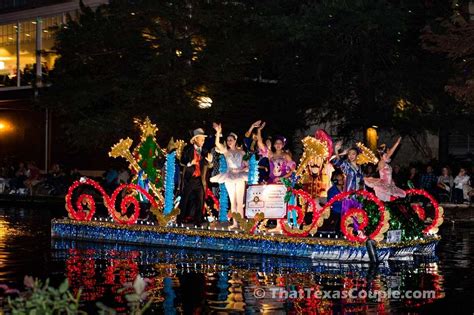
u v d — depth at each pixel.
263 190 24.64
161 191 28.64
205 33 40.84
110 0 43.81
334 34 40.72
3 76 59.59
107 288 17.33
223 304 15.65
